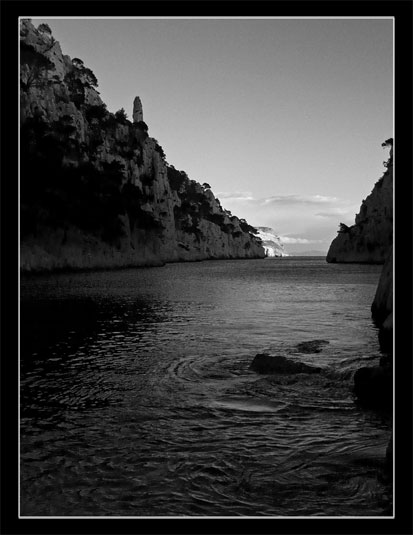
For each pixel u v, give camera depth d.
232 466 7.12
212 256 179.38
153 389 11.59
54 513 5.83
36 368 14.05
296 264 140.88
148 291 44.84
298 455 7.48
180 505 6.04
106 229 82.50
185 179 187.62
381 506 5.88
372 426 8.76
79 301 33.47
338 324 24.73
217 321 25.86
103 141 90.19
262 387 11.47
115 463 7.28
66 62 94.69
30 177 62.28
